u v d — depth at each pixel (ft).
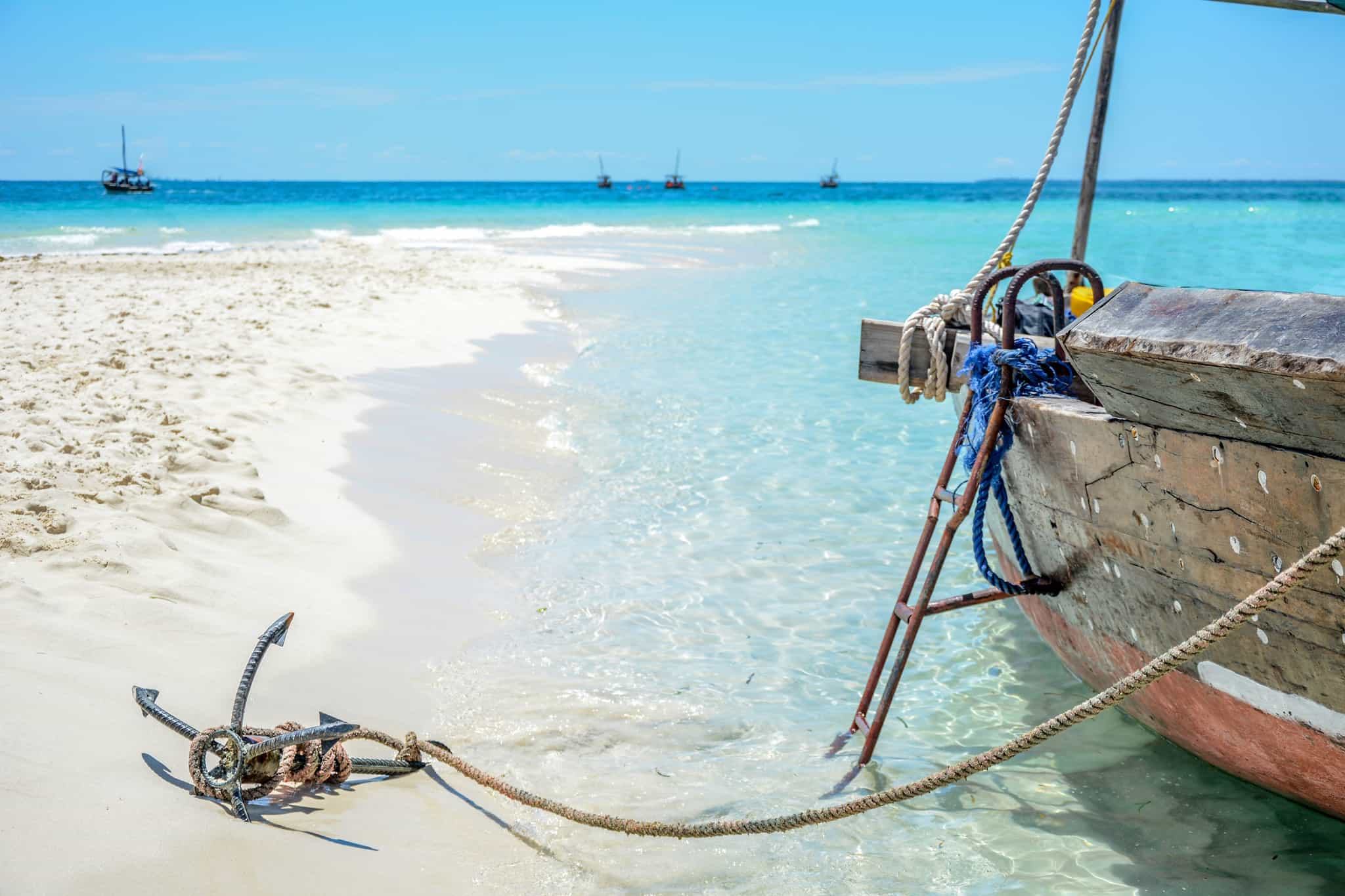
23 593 14.96
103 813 10.57
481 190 445.78
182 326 37.99
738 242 112.06
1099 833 13.39
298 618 17.03
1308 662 10.73
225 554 18.70
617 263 84.28
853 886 12.20
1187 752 14.69
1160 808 13.94
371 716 14.83
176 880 9.91
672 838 12.97
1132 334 10.78
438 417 31.42
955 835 13.34
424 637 17.76
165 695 13.35
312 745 12.44
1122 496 12.46
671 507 25.64
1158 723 14.35
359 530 21.59
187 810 11.08
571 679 17.02
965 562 22.85
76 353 31.22
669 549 22.95
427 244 104.83
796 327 52.11
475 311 52.85
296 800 12.45
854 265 83.61
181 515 19.45
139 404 26.03
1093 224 133.08
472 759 14.39
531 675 17.07
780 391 37.86
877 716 14.87
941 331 16.76
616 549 22.88
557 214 183.62
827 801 13.99
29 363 29.17
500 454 28.89
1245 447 10.38
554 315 55.01
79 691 12.82
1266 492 10.34
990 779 14.73
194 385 28.91
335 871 10.86
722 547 23.13
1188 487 11.32
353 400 31.60
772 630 19.27
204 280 56.29
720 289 67.72
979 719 16.47
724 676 17.46
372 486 24.48
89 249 92.17
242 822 11.23
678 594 20.63
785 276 75.66
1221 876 12.44
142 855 10.10
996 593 15.20
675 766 14.70
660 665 17.71
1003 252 17.03
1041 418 13.52
